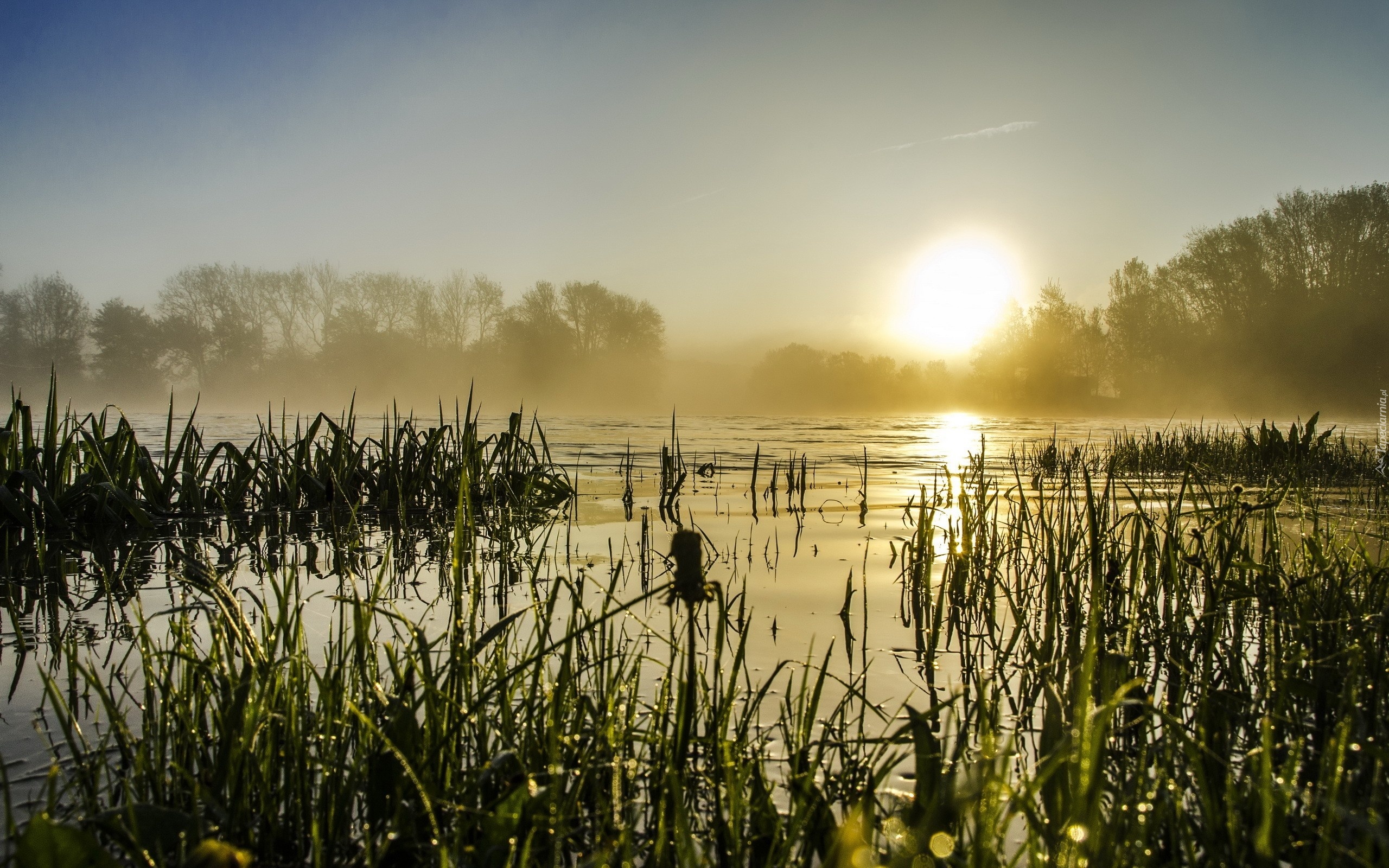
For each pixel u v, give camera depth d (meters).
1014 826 2.11
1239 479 10.14
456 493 7.80
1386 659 2.62
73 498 6.11
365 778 2.11
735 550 5.58
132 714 2.65
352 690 2.33
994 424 33.44
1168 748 2.07
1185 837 1.75
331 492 7.67
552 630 3.48
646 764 2.20
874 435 22.20
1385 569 3.27
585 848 1.92
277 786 1.98
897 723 2.69
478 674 2.57
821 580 4.73
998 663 3.35
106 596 4.18
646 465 11.91
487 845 1.71
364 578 4.63
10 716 2.63
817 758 1.95
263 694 2.04
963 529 4.60
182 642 2.63
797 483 9.70
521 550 5.53
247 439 14.87
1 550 5.45
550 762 2.05
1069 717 2.65
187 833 1.76
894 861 1.71
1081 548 5.02
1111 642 3.41
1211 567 3.37
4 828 1.93
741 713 2.70
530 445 8.41
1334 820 1.64
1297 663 2.43
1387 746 2.06
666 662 3.14
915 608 4.15
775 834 1.77
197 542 5.80
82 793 2.01
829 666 3.22
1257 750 1.92
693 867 1.60
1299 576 3.68
